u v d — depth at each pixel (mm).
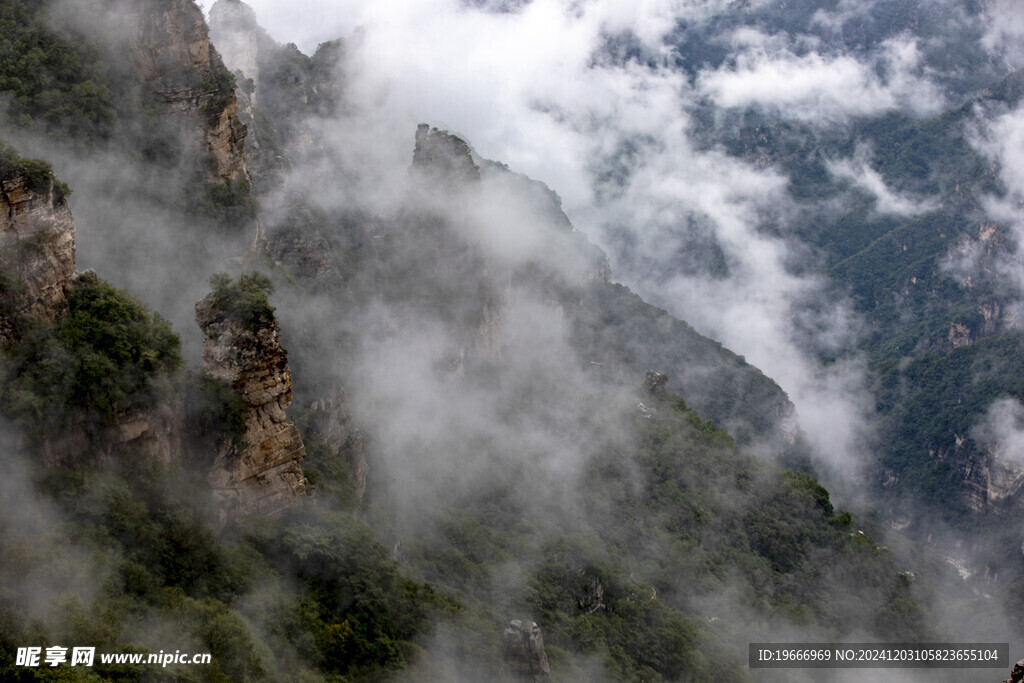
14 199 35750
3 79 51406
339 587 42219
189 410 39844
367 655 40750
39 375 35531
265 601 38469
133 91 57344
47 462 35250
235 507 40656
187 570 36500
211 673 32031
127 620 32062
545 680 46312
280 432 42000
